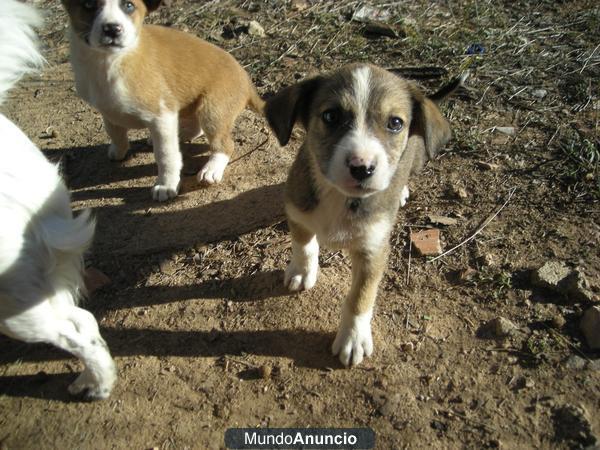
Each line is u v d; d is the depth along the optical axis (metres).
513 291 0.50
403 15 0.92
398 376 0.45
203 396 0.45
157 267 0.56
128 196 0.66
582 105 0.70
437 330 0.48
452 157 0.66
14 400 0.46
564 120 0.68
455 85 0.58
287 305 0.52
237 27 0.93
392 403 0.43
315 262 0.52
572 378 0.43
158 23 0.96
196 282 0.55
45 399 0.46
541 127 0.68
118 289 0.54
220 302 0.52
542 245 0.54
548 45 0.82
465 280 0.52
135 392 0.45
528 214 0.58
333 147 0.41
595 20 0.85
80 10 0.57
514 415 0.41
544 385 0.43
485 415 0.42
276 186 0.65
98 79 0.59
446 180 0.63
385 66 0.80
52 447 0.42
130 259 0.57
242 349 0.48
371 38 0.88
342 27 0.91
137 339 0.50
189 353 0.48
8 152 0.36
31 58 0.37
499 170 0.63
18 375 0.48
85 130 0.77
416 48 0.83
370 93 0.41
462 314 0.49
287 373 0.46
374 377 0.45
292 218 0.48
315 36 0.90
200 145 0.75
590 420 0.40
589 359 0.44
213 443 0.42
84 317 0.43
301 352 0.48
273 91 0.79
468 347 0.46
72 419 0.44
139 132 0.77
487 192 0.61
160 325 0.51
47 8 1.04
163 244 0.59
